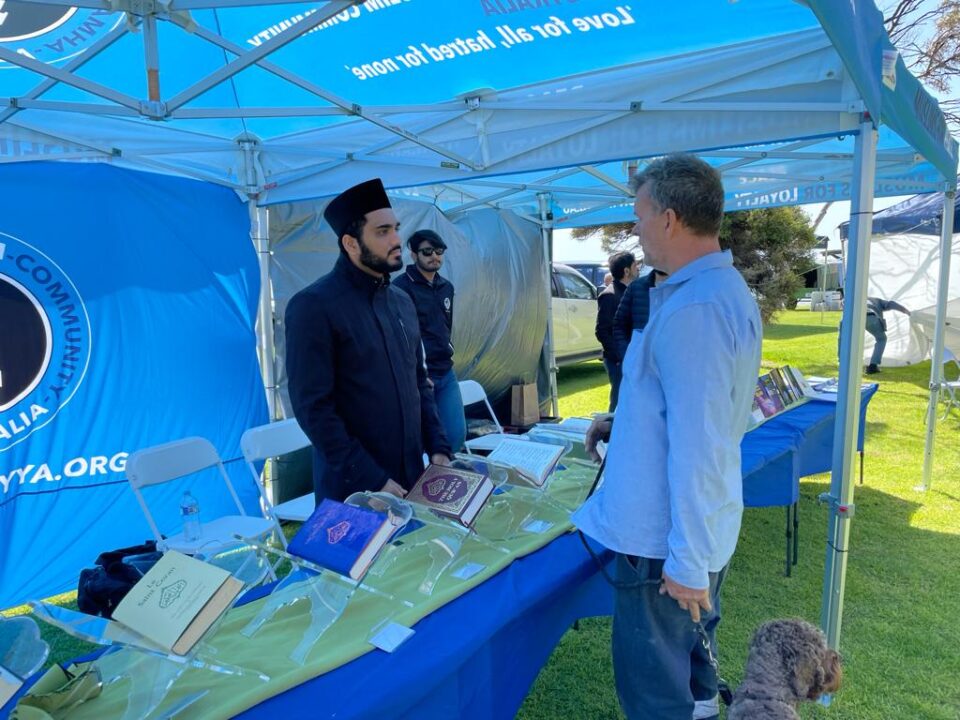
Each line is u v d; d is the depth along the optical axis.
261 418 3.96
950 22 12.95
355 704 1.10
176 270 3.57
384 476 1.84
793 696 1.44
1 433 2.99
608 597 1.86
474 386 4.34
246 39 2.58
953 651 2.60
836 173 4.52
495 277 5.62
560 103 2.63
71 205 3.23
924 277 9.52
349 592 1.35
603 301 5.14
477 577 1.54
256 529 2.76
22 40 2.31
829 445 3.60
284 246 4.10
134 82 2.86
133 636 1.15
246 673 1.17
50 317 3.14
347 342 1.92
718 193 1.35
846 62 1.69
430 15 2.24
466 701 1.36
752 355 1.33
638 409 1.37
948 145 3.21
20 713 1.04
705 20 2.16
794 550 3.36
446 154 2.86
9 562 2.99
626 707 1.54
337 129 3.38
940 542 3.65
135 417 3.41
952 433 6.07
